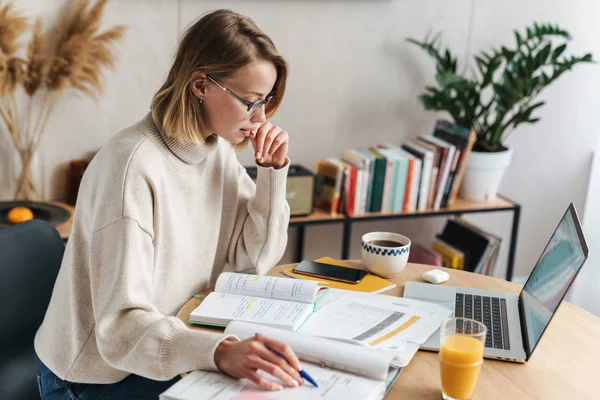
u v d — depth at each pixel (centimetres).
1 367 163
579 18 320
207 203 166
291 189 260
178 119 145
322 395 116
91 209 144
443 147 277
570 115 334
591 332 150
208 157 162
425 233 327
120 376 151
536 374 133
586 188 349
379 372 121
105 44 253
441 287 167
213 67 141
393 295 164
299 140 293
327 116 294
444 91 281
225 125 147
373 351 126
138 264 138
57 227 235
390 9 289
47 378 157
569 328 152
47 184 261
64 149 260
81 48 246
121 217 137
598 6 321
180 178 152
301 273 174
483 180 292
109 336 133
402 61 297
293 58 281
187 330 130
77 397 153
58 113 255
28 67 244
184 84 143
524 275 358
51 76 247
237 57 140
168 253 152
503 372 133
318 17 280
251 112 147
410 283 168
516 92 273
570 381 131
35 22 241
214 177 167
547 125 332
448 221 310
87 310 148
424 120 309
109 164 142
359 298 156
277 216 174
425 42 299
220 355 124
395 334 139
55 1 243
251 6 269
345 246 274
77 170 253
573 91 331
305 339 128
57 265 175
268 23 273
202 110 148
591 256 331
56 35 246
